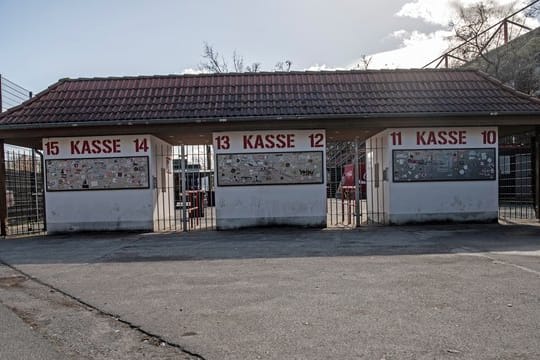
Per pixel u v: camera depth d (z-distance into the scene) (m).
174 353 4.45
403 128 14.13
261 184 13.99
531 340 4.49
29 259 9.76
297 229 13.70
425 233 12.23
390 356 4.20
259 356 4.29
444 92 14.62
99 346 4.69
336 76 15.69
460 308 5.52
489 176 14.19
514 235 11.57
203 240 11.97
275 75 15.86
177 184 20.14
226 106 13.93
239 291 6.58
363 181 24.30
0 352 4.59
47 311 5.94
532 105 13.87
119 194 14.06
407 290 6.38
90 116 13.55
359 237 11.78
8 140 14.70
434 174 14.14
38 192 18.62
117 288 6.97
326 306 5.74
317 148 14.00
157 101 14.33
